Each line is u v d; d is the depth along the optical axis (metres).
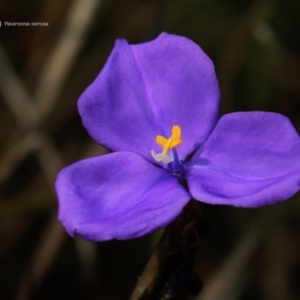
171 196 0.42
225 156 0.43
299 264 0.57
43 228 0.57
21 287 0.54
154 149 0.43
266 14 0.57
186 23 0.61
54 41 0.58
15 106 0.55
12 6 0.61
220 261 0.56
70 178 0.42
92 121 0.43
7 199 0.55
